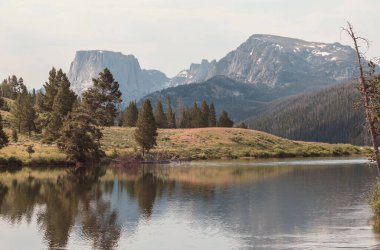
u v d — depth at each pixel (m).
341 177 81.75
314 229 39.78
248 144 166.62
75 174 89.94
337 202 53.69
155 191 64.69
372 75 39.88
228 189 66.19
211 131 176.50
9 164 105.62
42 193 63.00
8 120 172.88
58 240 37.00
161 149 145.88
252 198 57.44
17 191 64.81
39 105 166.62
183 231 39.84
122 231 40.06
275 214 46.78
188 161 133.12
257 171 95.38
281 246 34.41
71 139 110.81
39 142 140.38
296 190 64.56
